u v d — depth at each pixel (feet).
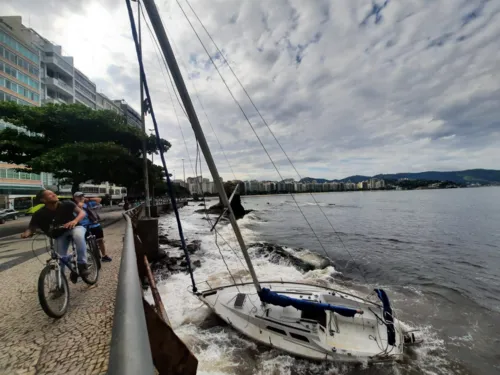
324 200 411.34
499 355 22.79
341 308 20.65
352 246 71.05
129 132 76.43
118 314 4.23
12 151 61.11
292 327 20.57
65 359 9.86
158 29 14.92
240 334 22.03
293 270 45.39
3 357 10.00
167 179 23.95
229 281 37.06
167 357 7.58
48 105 66.33
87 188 209.77
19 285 18.76
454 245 71.67
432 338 25.27
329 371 18.70
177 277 37.04
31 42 175.01
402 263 53.62
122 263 7.27
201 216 156.76
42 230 15.02
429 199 339.16
